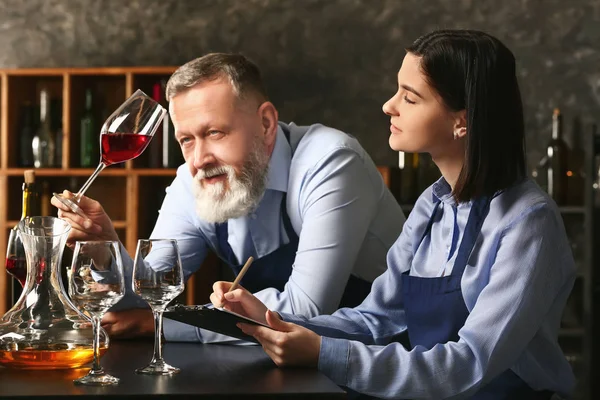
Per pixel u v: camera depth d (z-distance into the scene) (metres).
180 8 5.51
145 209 5.25
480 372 1.80
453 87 2.01
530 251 1.88
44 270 1.76
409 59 2.07
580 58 5.22
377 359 1.81
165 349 2.10
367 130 5.36
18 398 1.45
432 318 2.07
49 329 1.71
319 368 1.80
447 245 2.16
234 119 2.58
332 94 5.38
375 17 5.37
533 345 1.98
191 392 1.50
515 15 5.27
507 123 1.99
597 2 5.21
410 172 5.00
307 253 2.51
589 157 4.64
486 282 1.97
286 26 5.42
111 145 2.15
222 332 1.95
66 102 5.15
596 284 4.75
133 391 1.50
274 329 1.85
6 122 5.22
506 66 1.99
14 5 5.62
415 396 1.80
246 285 2.85
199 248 2.90
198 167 2.61
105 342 1.78
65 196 2.27
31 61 5.60
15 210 5.30
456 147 2.09
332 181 2.57
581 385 4.87
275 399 1.50
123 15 5.55
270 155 2.70
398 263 2.31
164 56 5.51
